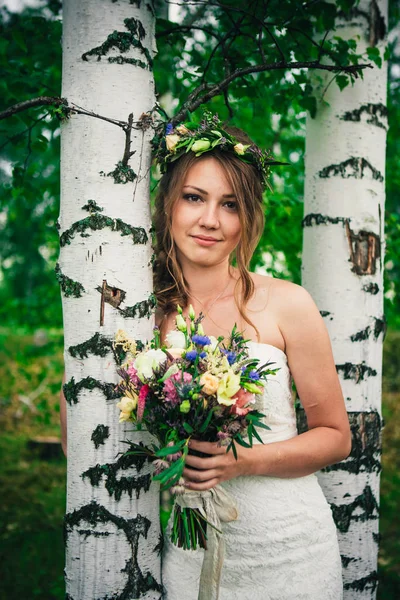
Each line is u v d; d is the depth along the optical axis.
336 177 2.29
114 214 1.64
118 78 1.64
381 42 2.38
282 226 3.59
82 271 1.65
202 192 1.72
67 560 1.72
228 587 1.80
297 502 1.79
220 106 3.55
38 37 2.80
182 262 1.93
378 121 2.33
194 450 1.56
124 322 1.66
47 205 4.24
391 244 3.48
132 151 1.64
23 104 1.65
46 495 4.91
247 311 1.83
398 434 6.77
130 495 1.68
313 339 1.78
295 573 1.76
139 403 1.44
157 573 1.78
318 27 2.39
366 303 2.29
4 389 7.34
